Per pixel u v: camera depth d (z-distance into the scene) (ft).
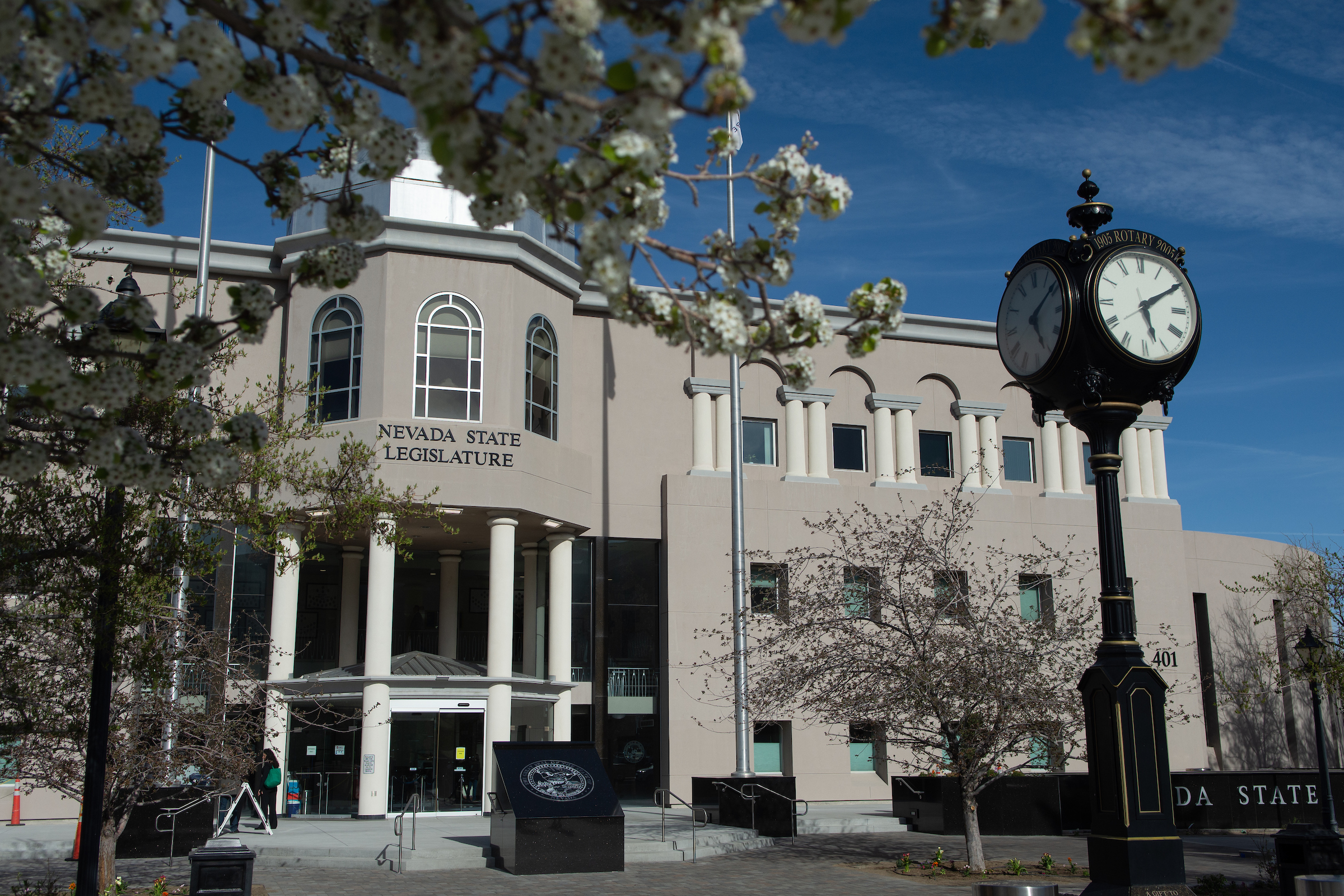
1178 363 41.24
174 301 94.68
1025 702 58.80
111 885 50.24
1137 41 13.51
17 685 36.37
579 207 17.92
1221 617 130.62
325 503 47.88
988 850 70.90
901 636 64.03
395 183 98.89
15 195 18.72
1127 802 38.06
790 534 113.09
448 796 92.79
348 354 96.58
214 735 53.06
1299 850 45.85
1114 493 41.22
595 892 52.65
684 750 106.11
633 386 114.01
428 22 15.79
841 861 66.03
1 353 20.63
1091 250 41.88
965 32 16.25
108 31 17.87
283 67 20.31
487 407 96.63
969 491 119.65
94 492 36.35
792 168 20.29
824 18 13.89
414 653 100.32
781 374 118.11
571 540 106.01
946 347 124.47
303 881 57.41
